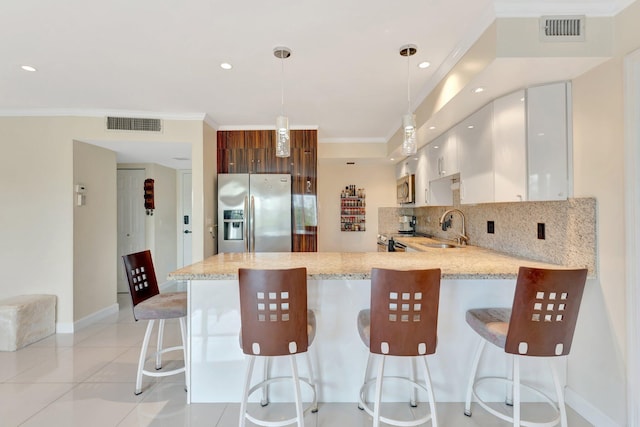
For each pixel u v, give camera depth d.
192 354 2.13
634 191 1.63
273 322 1.62
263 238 4.00
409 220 5.53
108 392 2.25
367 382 1.97
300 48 2.17
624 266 1.69
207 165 3.82
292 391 2.13
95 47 2.14
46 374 2.50
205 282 2.13
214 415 1.99
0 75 2.56
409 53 2.22
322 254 2.71
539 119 2.04
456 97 2.26
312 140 4.15
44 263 3.40
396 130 4.16
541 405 2.08
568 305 1.58
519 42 1.72
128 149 3.97
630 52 1.62
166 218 5.42
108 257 4.04
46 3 1.69
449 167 3.09
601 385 1.84
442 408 2.05
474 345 2.11
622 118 1.67
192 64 2.40
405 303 1.59
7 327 2.93
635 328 1.64
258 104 3.29
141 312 2.16
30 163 3.41
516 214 2.55
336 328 2.12
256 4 1.71
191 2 1.69
